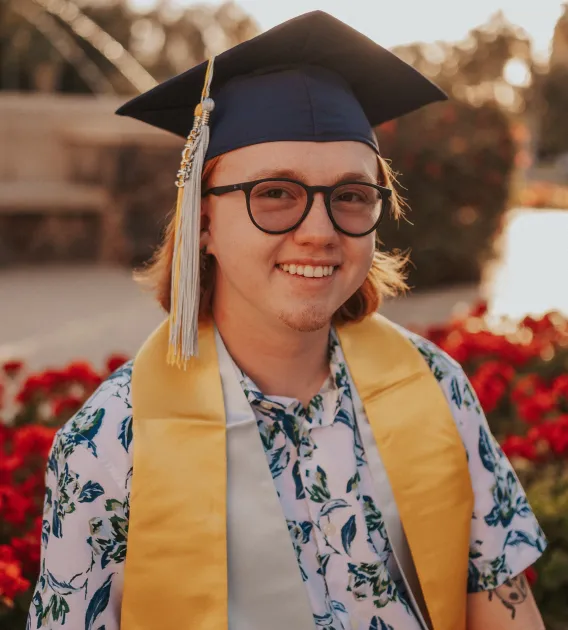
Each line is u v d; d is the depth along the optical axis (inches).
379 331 59.1
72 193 385.4
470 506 55.2
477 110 332.5
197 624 47.6
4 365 143.3
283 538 49.9
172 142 381.7
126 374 52.6
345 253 50.6
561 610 91.0
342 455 53.3
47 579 48.8
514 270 397.1
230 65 52.2
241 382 52.6
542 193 890.1
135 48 851.4
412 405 56.1
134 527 48.0
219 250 51.5
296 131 49.6
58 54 460.1
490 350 148.1
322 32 51.4
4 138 386.3
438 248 329.7
